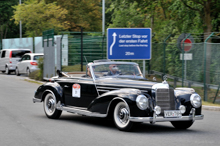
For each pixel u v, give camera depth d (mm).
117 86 9016
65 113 11898
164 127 9508
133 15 29578
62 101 10336
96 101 8945
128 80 9148
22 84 23047
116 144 7129
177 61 19375
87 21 44375
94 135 8047
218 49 16469
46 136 7875
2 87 20750
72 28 43562
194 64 17938
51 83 10594
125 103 8336
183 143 7336
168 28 25625
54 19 37969
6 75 32375
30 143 7160
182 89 9203
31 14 37500
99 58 26016
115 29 17406
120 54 17422
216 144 7297
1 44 46250
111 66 9914
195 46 17891
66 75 10703
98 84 9398
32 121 9898
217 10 19719
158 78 20922
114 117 8680
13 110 11992
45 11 37750
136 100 8133
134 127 8422
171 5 21469
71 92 10117
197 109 8906
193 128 9391
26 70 29891
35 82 24453
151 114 8297
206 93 15734
